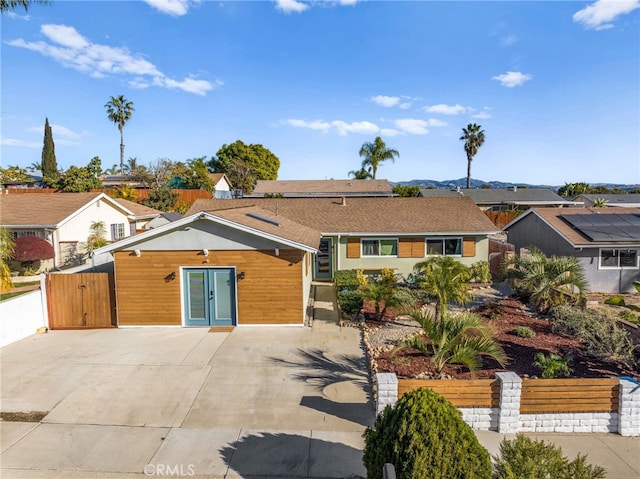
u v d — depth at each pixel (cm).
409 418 523
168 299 1328
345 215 2144
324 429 750
